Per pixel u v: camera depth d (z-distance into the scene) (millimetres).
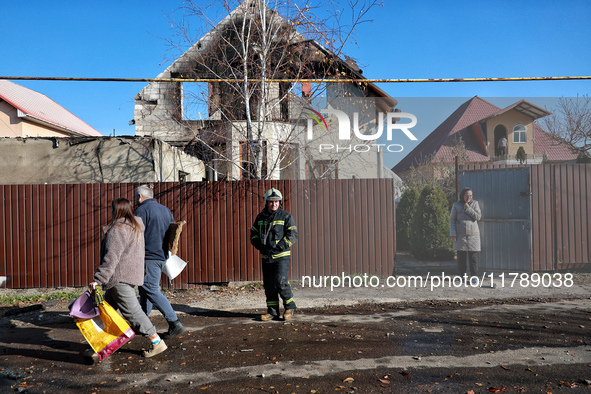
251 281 7605
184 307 6125
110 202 7520
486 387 3205
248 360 3879
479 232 8070
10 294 7191
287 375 3510
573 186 8047
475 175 8375
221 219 7598
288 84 9438
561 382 3271
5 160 8578
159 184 7582
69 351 4262
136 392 3232
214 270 7555
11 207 7441
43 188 7484
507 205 8125
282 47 9109
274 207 5406
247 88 9023
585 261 7984
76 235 7488
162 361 3898
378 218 7777
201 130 10359
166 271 4770
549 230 7977
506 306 5918
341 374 3510
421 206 8695
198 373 3592
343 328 4902
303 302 6297
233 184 7633
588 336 4461
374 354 3986
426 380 3357
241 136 9844
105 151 8617
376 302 6266
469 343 4277
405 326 4949
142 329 3980
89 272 7492
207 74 10703
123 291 3906
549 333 4578
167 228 4719
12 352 4238
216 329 4965
